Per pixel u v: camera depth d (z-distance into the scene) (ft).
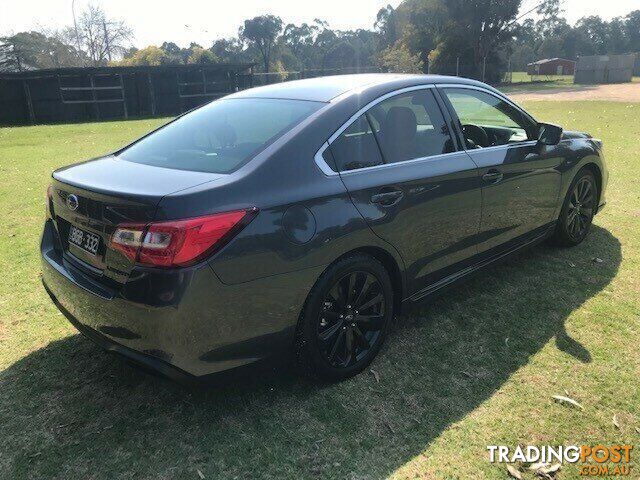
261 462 7.58
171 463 7.58
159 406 8.80
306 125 8.84
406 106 10.32
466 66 185.16
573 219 14.96
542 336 10.69
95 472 7.44
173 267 7.09
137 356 7.68
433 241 10.39
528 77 273.13
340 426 8.27
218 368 7.80
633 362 9.70
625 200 20.04
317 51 351.25
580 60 177.17
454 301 12.28
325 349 8.95
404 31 215.92
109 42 187.62
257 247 7.63
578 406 8.55
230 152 8.69
